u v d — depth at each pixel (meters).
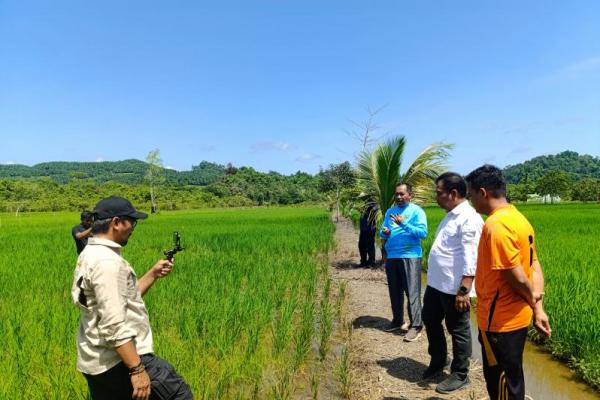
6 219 40.16
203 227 25.55
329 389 4.71
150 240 17.47
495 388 3.37
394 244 6.54
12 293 7.92
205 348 5.22
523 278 3.12
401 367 5.31
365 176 12.55
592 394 4.68
